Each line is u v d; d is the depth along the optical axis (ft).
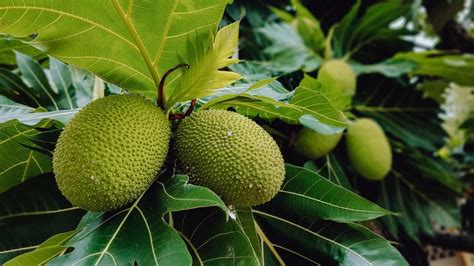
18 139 3.08
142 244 2.53
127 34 2.84
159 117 2.83
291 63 6.15
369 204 3.00
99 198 2.61
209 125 2.84
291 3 6.40
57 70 4.45
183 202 2.54
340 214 3.04
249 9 5.44
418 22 10.02
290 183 3.21
